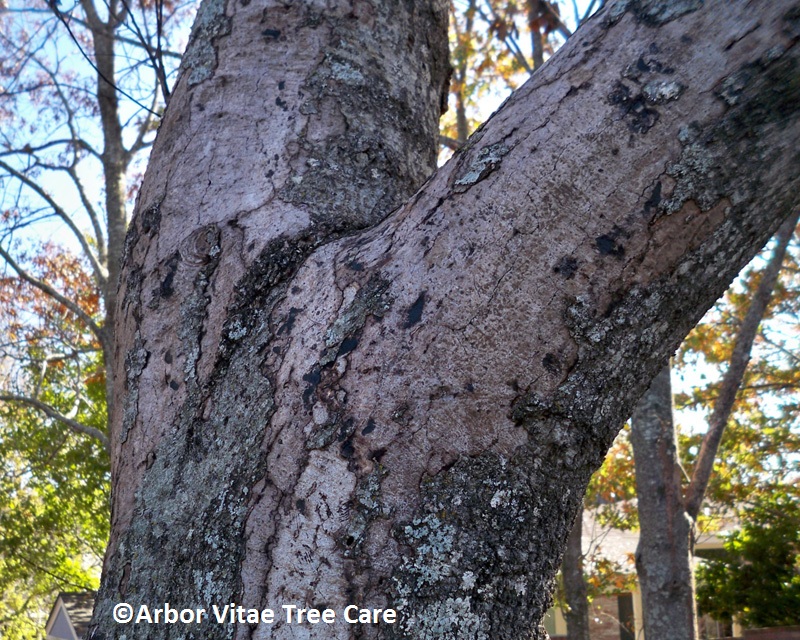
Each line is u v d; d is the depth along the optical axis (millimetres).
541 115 900
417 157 1262
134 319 1097
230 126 1176
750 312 4801
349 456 845
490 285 863
